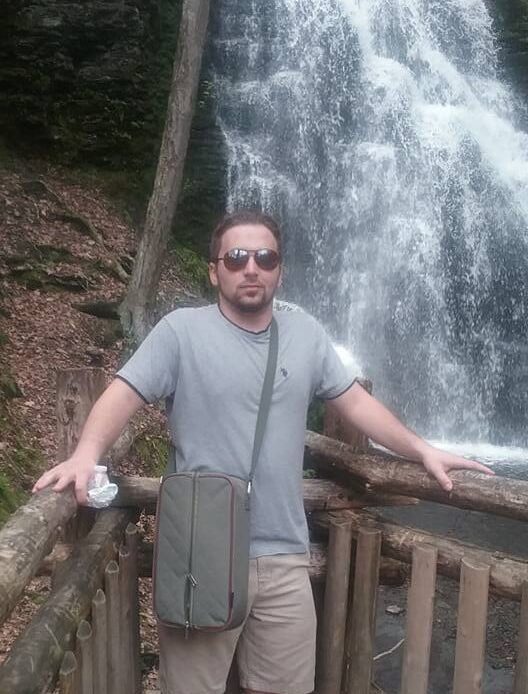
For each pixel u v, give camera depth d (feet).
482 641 7.97
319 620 9.85
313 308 46.68
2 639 12.51
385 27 53.52
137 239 38.96
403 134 49.01
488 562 8.21
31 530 6.52
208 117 46.14
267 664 8.07
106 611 8.04
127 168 42.60
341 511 9.89
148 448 23.39
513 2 55.52
